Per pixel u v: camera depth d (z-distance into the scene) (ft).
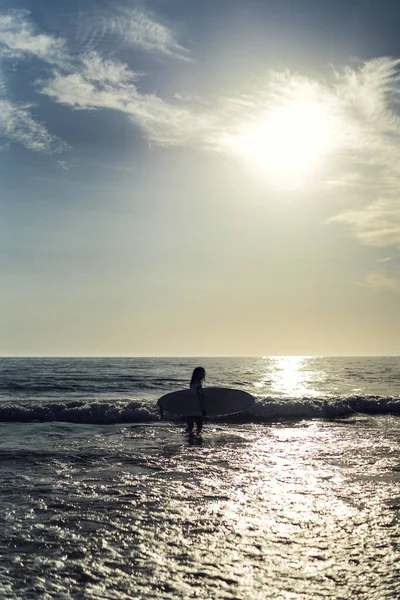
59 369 145.48
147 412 48.93
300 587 13.75
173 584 13.85
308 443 35.88
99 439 37.37
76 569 14.75
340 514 20.10
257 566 15.11
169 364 196.24
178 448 33.76
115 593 13.26
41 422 47.03
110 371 136.56
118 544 16.76
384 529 18.42
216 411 42.27
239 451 32.81
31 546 16.49
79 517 19.45
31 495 22.30
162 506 20.95
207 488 23.79
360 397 55.98
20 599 12.79
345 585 13.88
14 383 93.66
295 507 20.97
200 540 17.21
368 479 25.64
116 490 23.27
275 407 51.62
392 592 13.47
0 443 35.47
